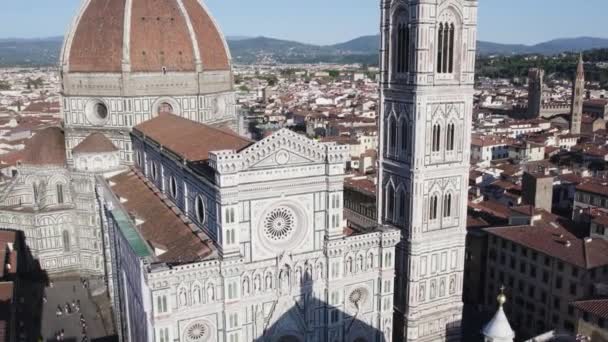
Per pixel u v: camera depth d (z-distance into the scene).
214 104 140.25
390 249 86.12
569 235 111.50
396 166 96.56
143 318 76.94
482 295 121.38
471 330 109.62
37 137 138.00
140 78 127.81
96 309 116.88
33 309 116.62
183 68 131.88
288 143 76.00
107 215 109.25
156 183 107.69
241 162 73.19
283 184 77.00
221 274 74.12
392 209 99.56
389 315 88.56
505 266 114.50
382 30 95.62
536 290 107.75
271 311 79.44
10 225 131.75
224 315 75.50
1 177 166.88
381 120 99.25
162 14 132.12
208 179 75.69
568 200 158.00
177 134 102.94
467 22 91.44
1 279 107.88
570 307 100.88
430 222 96.06
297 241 80.00
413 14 88.50
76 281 131.00
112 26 129.50
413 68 90.12
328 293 82.69
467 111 95.00
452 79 92.56
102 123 131.50
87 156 125.81
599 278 98.88
